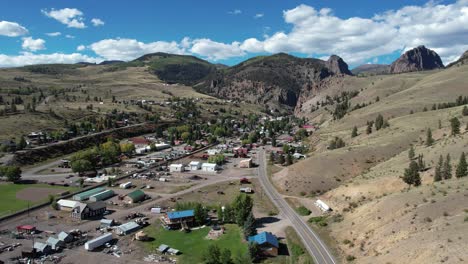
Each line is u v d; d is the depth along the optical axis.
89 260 88.50
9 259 88.44
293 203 129.25
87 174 177.62
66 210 125.88
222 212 112.94
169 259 88.81
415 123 192.00
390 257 71.25
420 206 84.00
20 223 113.00
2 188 153.50
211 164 187.50
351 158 156.12
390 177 117.94
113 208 128.50
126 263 86.88
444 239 66.31
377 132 199.50
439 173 103.19
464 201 78.94
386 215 89.06
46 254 91.62
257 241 89.81
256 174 177.38
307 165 156.75
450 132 153.62
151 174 176.88
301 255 86.94
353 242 87.38
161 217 117.38
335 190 131.25
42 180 168.12
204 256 85.88
